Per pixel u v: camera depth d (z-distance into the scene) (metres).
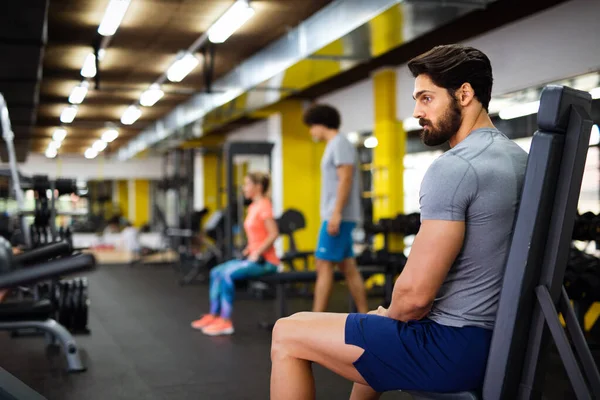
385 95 6.90
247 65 6.35
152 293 6.72
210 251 8.48
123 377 3.14
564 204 1.31
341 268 3.77
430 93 1.42
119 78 7.78
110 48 6.40
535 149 1.31
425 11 3.88
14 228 5.58
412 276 1.34
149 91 7.32
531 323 1.33
